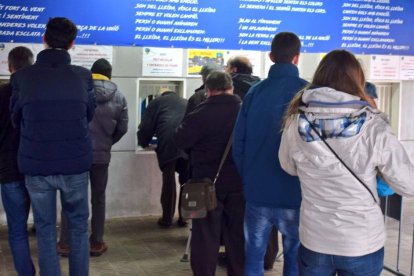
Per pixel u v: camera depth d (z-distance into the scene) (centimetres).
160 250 476
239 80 421
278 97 304
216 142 356
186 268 435
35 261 440
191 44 568
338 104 232
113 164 571
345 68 240
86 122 339
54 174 330
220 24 574
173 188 536
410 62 659
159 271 427
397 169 227
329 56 246
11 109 334
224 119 355
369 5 630
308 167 238
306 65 615
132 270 429
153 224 554
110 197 574
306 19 606
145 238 509
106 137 452
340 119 231
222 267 437
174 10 557
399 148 228
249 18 583
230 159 356
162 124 514
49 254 343
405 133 675
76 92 330
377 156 227
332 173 230
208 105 358
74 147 331
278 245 462
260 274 321
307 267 240
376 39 640
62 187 338
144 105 581
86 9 530
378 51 643
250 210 314
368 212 230
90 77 345
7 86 355
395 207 424
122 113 457
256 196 308
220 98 359
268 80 312
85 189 347
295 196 299
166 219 543
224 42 578
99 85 444
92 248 457
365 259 230
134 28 547
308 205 239
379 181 250
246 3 580
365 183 229
